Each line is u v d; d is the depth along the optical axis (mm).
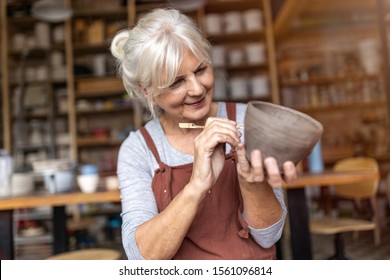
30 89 4770
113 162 4918
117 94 4867
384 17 3986
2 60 4758
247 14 4617
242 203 848
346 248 3469
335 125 5129
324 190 4395
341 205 4621
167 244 708
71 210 4566
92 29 4805
